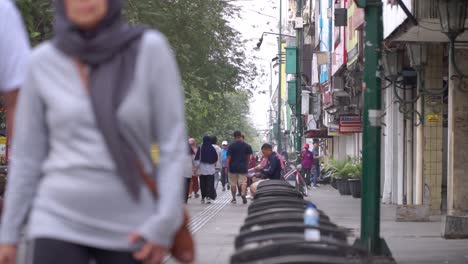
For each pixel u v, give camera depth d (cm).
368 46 1230
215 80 3247
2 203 681
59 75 415
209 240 1667
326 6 5078
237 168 2916
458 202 1828
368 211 1212
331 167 3869
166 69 417
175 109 418
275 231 594
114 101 407
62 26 420
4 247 425
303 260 487
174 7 2586
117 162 403
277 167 2447
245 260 518
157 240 403
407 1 1894
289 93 6081
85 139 406
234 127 6419
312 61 6172
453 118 1841
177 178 412
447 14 1691
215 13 2889
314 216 618
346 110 4284
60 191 405
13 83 493
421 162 2377
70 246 402
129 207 407
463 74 1838
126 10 2273
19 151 425
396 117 2920
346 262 491
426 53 2295
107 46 412
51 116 412
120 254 407
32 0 1945
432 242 1652
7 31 495
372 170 1214
